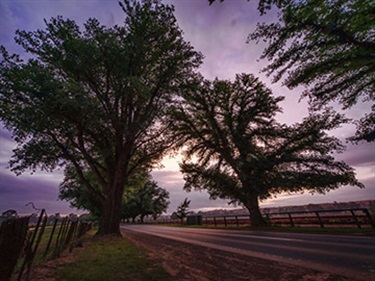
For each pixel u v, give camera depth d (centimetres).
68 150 1627
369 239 945
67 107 1262
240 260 676
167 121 2134
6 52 1289
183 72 1892
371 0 991
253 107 2541
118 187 1628
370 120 1350
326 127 2019
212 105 2605
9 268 330
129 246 980
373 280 438
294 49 1220
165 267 580
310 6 1083
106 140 1675
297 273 512
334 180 1841
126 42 1576
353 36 1121
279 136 2252
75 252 811
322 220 1627
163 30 1709
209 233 1733
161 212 8006
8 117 1318
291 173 2012
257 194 2144
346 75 1308
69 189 3167
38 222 465
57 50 1491
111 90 1673
